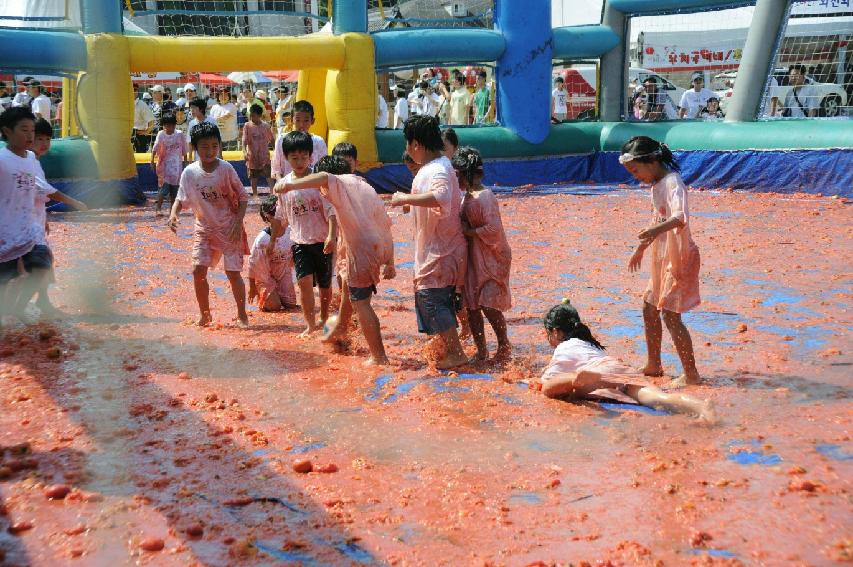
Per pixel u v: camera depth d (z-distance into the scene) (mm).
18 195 7336
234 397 5699
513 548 3609
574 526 3799
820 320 7367
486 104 22359
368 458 4633
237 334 7496
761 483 4152
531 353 6766
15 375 6133
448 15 23281
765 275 9219
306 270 7359
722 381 5848
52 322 7789
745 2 18141
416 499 4109
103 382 5988
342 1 18016
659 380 5992
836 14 19875
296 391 5836
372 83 18344
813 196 15648
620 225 13258
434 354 6324
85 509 4023
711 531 3691
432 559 3543
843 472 4246
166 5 22969
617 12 19625
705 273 9430
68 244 12352
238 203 7730
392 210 16141
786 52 20781
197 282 7723
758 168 16688
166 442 4863
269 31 23469
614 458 4551
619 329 7387
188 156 19469
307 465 4473
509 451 4691
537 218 14266
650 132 18766
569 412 5328
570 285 9148
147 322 7895
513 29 19125
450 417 5270
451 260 6297
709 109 20641
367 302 6418
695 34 25031
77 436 4938
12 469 4449
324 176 6207
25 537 3775
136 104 21656
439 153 6371
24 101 21156
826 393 5504
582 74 28797
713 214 13930
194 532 3770
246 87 27047
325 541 3711
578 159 19906
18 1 16766
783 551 3500
